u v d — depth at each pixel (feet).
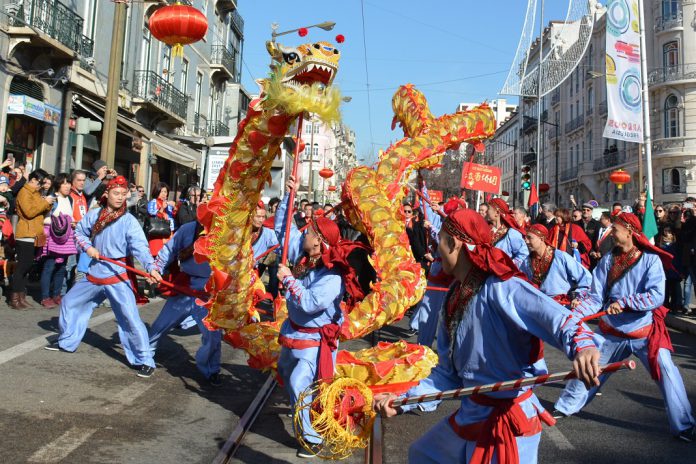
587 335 7.19
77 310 20.84
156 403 16.81
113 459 12.66
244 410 16.79
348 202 20.89
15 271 28.27
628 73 41.60
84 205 31.65
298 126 16.66
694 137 115.03
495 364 8.25
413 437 15.38
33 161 53.11
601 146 148.56
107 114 39.29
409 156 22.49
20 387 16.94
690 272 36.01
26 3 49.78
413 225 30.73
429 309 23.72
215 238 16.17
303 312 14.17
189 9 19.03
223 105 108.78
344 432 9.82
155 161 77.82
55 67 54.49
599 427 16.79
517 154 217.97
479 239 8.40
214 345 19.13
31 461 12.19
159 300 35.32
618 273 16.66
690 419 15.64
